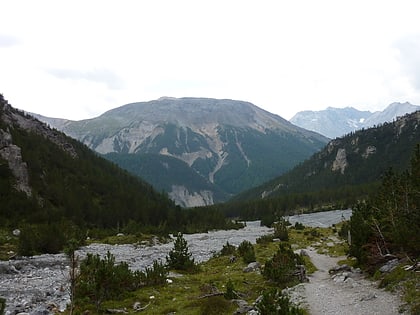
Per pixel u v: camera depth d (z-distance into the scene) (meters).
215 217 134.75
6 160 93.00
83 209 99.75
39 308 24.58
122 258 52.69
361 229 34.91
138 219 112.31
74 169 125.75
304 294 26.73
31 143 119.81
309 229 98.50
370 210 39.69
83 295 25.91
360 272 33.09
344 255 49.03
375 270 31.30
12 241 62.22
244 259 45.12
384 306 21.59
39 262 45.38
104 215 102.94
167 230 100.12
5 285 33.19
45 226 60.88
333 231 87.56
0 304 22.73
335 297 25.27
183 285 32.53
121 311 24.09
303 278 32.72
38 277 37.28
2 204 78.81
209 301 24.58
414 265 26.12
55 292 30.19
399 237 29.12
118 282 26.83
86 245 67.44
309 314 21.66
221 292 28.27
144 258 53.34
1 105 137.50
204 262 50.31
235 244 74.38
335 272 35.56
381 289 25.66
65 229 65.75
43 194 95.38
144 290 29.92
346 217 145.50
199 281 34.88
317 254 51.59
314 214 174.38
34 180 98.31
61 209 91.50
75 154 148.62
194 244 74.69
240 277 35.81
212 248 67.94
